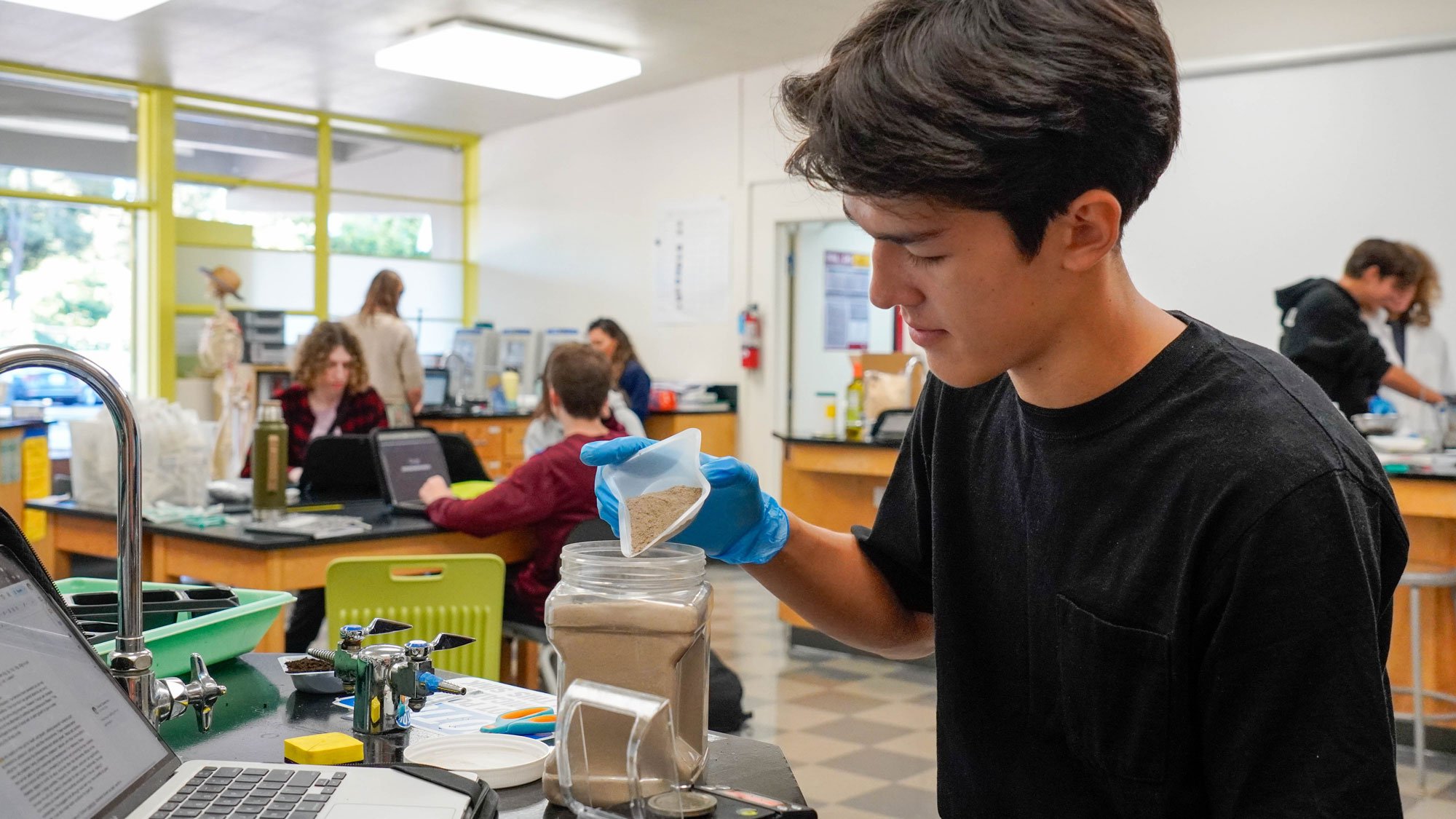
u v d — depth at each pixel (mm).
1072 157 731
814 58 6754
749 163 7184
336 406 4164
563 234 8539
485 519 2998
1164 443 842
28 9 6117
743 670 4531
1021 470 962
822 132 757
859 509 4859
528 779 980
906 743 3611
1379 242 4973
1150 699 841
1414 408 4992
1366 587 738
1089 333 857
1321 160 5340
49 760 764
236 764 914
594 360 3133
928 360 864
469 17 6121
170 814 806
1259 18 5465
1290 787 735
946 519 1037
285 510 3055
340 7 6012
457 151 9336
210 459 3396
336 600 2381
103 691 882
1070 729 912
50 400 7602
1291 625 745
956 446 1044
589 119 8297
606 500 1053
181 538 2996
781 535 1079
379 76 7500
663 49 6645
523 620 3145
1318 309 4543
